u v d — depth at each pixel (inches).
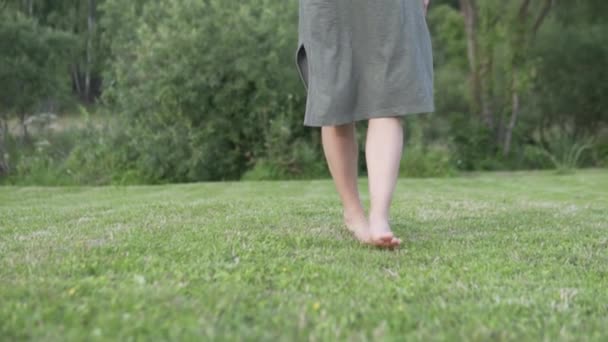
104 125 499.8
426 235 110.4
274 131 464.4
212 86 461.4
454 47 719.7
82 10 834.2
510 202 183.6
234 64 464.1
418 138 506.6
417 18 97.3
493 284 73.9
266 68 471.5
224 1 482.6
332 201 176.4
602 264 88.2
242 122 477.4
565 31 640.4
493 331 55.4
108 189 297.7
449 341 52.9
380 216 94.3
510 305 64.1
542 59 623.8
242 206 155.3
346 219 108.0
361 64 96.0
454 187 314.0
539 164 600.7
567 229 119.9
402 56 94.7
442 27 738.8
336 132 101.7
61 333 52.3
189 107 472.1
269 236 100.5
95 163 478.9
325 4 94.8
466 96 635.5
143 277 70.7
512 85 589.0
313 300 63.9
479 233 113.4
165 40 467.2
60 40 553.9
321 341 52.1
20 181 476.4
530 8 642.2
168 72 461.1
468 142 598.2
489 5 586.9
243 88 468.8
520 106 645.3
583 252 95.8
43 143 499.2
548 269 83.5
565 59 637.3
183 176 483.5
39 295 62.5
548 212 149.5
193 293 64.9
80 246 90.6
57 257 83.4
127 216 134.3
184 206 153.7
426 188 306.0
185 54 464.8
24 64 526.9
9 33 526.6
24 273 74.1
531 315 61.8
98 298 62.3
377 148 95.6
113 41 548.7
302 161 469.4
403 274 77.9
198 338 51.2
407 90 94.8
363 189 300.4
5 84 523.8
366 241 97.8
